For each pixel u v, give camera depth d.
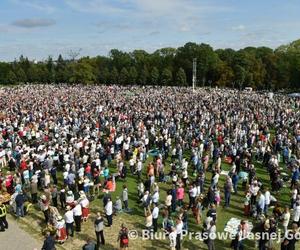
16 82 158.12
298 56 131.25
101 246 20.25
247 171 30.17
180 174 29.88
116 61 167.75
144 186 28.02
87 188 26.34
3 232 21.75
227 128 42.09
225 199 25.41
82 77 151.62
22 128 41.56
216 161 31.80
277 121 49.00
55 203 24.78
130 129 42.16
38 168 30.02
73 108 58.94
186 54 146.50
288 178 30.41
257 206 23.17
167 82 140.25
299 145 36.03
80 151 34.06
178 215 21.92
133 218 23.83
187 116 51.06
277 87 127.19
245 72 126.81
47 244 17.88
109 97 77.38
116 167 33.41
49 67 168.88
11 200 24.98
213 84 139.38
